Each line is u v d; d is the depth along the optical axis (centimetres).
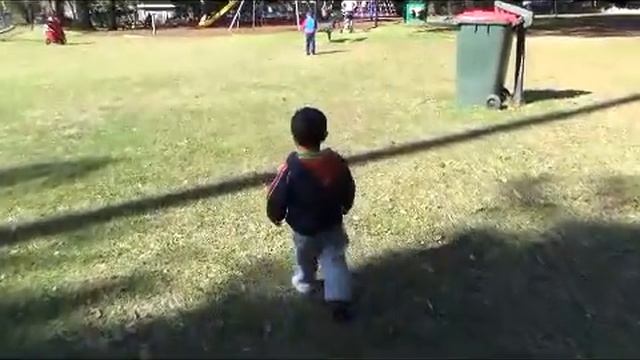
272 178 481
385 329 276
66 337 271
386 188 453
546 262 339
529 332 275
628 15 2691
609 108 704
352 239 368
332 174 275
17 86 997
